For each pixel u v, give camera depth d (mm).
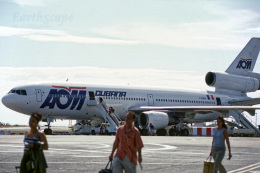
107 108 46812
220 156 12766
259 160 19250
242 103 57969
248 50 60625
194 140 34500
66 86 44875
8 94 43000
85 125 50750
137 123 50156
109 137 35594
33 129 9859
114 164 10398
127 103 48875
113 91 47969
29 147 9688
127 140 10398
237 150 24719
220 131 12875
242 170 15633
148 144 28000
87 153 20422
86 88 46062
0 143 25766
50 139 31438
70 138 33281
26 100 42500
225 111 51969
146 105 50438
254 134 55938
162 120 45875
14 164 15750
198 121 57125
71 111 45062
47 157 18438
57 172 14117
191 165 16797
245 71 60344
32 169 9570
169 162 17688
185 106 53250
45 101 43156
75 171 14398
